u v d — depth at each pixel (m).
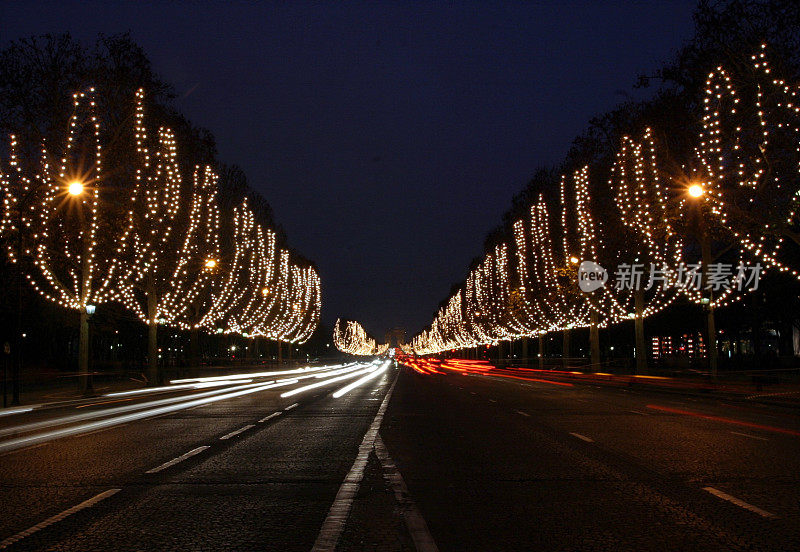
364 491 9.68
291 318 84.00
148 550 6.89
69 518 8.20
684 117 31.80
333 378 58.72
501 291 73.75
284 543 7.08
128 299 44.69
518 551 6.71
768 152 24.47
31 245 35.66
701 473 10.62
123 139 37.38
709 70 26.17
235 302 63.25
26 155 34.94
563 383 44.31
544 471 11.02
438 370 79.88
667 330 69.31
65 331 64.44
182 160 46.06
